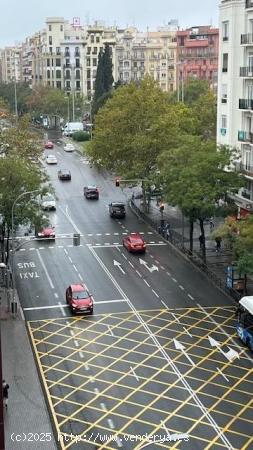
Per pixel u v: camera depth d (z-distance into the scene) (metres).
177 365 44.16
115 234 79.12
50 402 39.16
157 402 39.12
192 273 64.25
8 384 41.00
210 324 51.34
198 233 78.12
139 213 89.50
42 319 52.59
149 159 85.12
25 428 36.19
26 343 47.81
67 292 56.12
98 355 45.78
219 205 67.50
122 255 70.38
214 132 110.12
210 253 69.81
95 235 78.62
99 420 37.03
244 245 52.97
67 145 148.62
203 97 117.12
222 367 43.88
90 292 58.84
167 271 64.81
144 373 43.00
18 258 69.31
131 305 55.59
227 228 57.81
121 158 89.06
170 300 56.75
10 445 34.47
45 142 154.25
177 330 50.16
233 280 57.69
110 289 59.66
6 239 68.12
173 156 68.25
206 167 63.28
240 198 72.75
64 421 36.94
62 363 44.53
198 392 40.41
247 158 72.56
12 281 55.03
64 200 98.56
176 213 89.25
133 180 79.88
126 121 88.12
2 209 59.88
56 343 47.88
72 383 41.59
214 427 36.31
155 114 87.94
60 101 190.62
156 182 71.56
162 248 73.06
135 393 40.25
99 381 41.88
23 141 78.19
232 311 54.16
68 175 114.81
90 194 99.44
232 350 46.53
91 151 92.44
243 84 72.69
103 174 120.56
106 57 167.75
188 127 98.81
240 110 72.62
